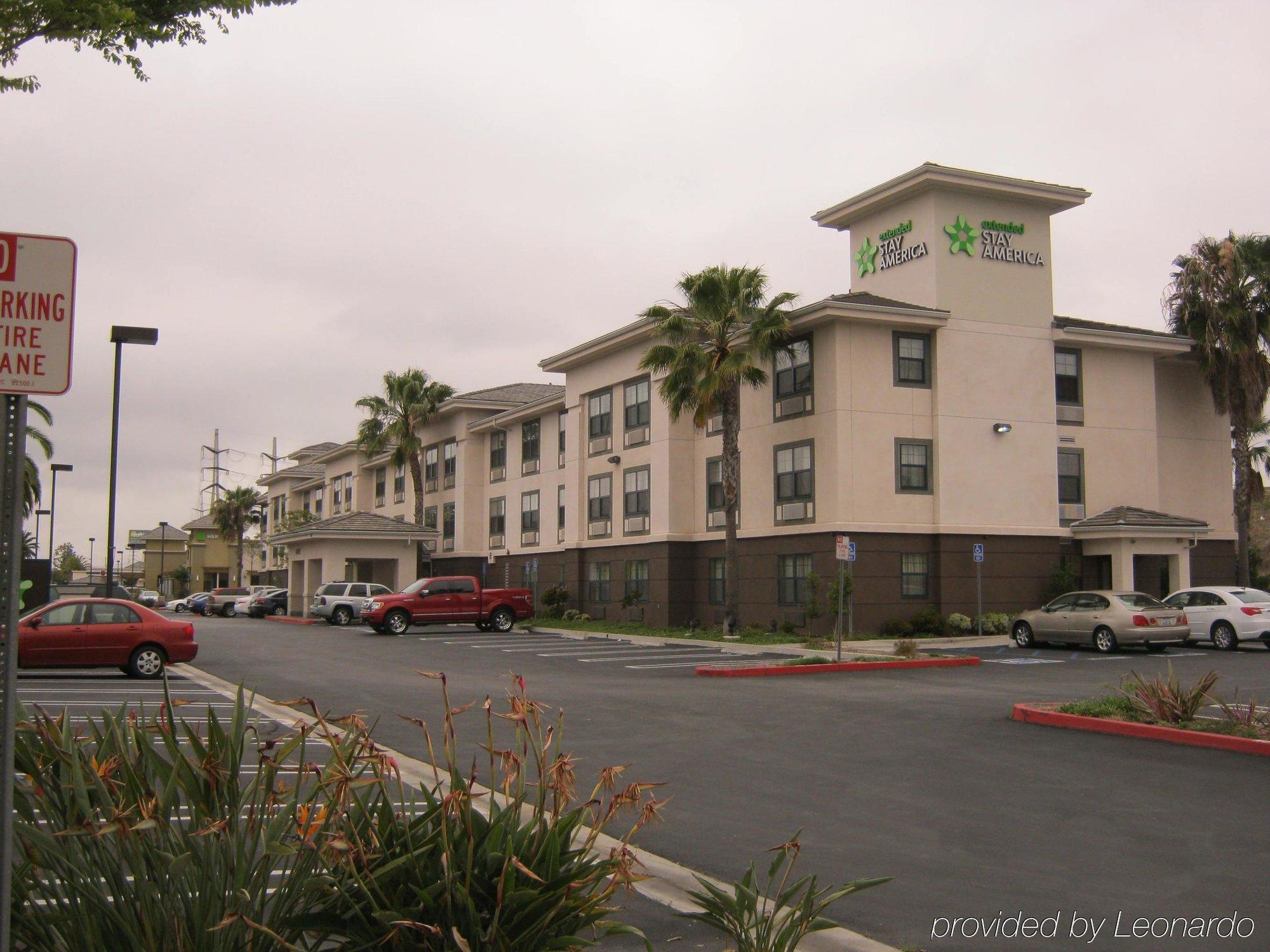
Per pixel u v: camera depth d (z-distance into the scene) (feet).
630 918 22.75
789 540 108.06
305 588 179.52
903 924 22.24
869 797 34.71
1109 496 114.62
